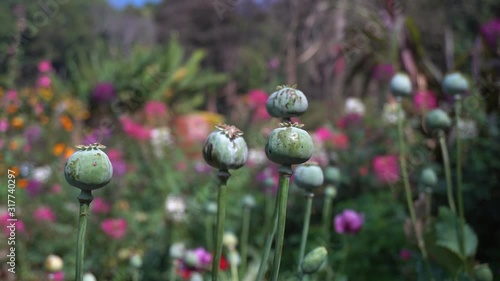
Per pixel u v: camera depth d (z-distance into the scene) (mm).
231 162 603
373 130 3191
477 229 2164
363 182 2844
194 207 2387
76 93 5543
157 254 2033
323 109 4531
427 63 2602
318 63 4941
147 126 3990
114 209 2363
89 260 2051
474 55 2557
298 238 2402
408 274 1959
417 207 1201
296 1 5703
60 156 2799
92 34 17422
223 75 10758
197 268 1400
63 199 2338
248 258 2211
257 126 3820
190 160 3293
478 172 2195
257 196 2607
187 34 19406
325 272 1703
